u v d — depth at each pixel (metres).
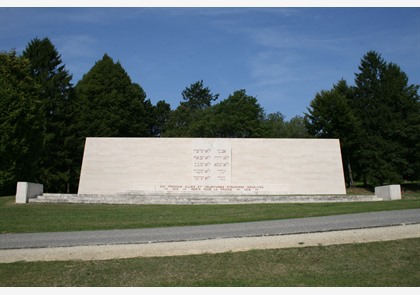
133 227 16.06
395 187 26.02
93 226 16.47
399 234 13.58
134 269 11.58
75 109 49.91
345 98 51.59
